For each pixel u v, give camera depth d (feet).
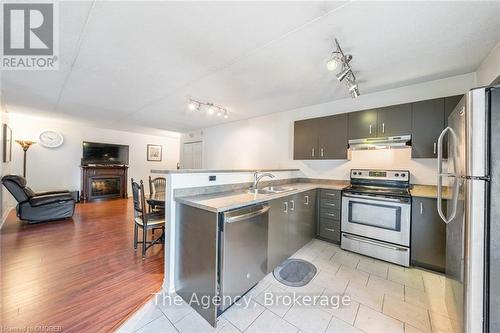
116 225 11.84
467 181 3.74
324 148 10.59
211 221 4.98
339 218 9.34
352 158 10.71
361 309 5.42
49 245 8.95
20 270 6.87
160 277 6.63
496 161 3.51
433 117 7.78
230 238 5.15
